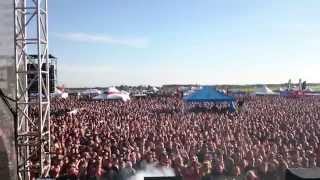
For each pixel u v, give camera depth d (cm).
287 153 1822
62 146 2034
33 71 1580
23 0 1591
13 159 1524
